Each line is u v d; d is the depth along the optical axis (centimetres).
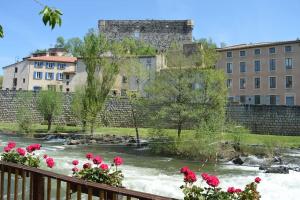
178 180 1702
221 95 3120
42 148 3098
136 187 1514
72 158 2442
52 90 4675
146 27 10088
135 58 4462
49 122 4591
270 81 5697
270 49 5734
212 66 3300
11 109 5222
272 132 4662
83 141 3691
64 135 4094
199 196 551
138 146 3497
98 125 4962
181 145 2827
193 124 3103
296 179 1836
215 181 565
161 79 3216
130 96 4019
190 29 9925
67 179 504
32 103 5266
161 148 2966
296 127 4553
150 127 3177
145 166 2266
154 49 9256
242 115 4788
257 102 5772
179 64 3194
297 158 2656
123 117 5328
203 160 2627
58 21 414
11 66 7638
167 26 10038
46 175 539
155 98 3278
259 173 2059
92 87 4294
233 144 2925
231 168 2269
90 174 680
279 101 5606
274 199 1387
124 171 2002
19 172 630
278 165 2338
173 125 3097
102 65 4347
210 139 2756
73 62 7512
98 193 514
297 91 5481
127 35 10119
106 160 2491
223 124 2981
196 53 3328
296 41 5494
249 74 5850
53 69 7425
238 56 5953
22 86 7425
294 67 5528
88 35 4381
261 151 2852
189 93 3130
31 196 568
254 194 569
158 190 1464
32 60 7350
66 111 5344
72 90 7100
